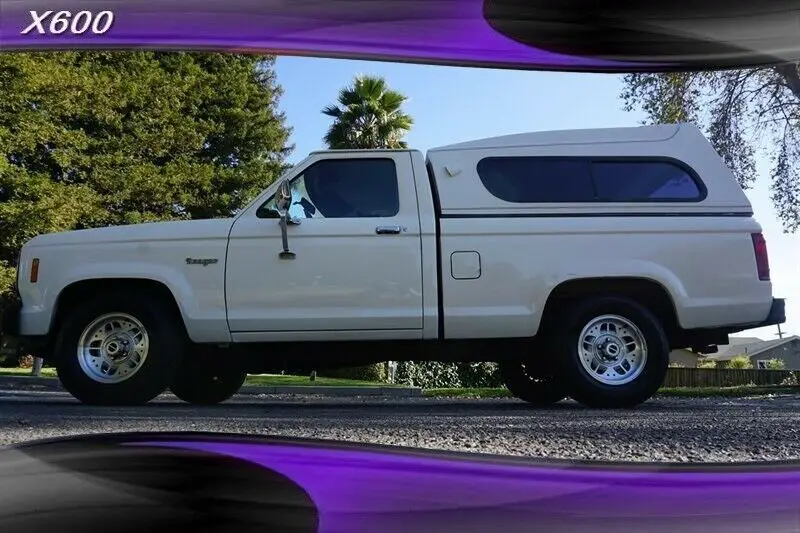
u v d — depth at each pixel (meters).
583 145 5.09
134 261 4.84
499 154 5.02
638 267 4.77
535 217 4.86
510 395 9.09
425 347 4.99
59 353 4.76
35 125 13.16
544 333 4.95
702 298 4.78
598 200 4.93
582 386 4.71
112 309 4.79
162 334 4.78
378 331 4.79
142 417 3.70
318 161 5.06
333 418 3.76
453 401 6.68
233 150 22.33
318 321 4.76
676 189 4.99
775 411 4.59
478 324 4.77
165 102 18.19
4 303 4.90
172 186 17.44
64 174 15.02
